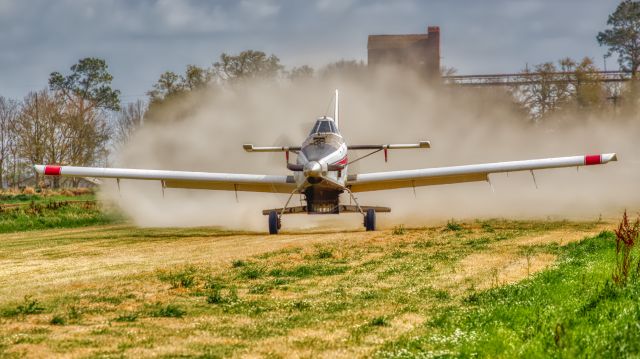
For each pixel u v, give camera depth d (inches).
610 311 1411.2
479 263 2260.1
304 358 1205.7
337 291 1829.5
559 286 1721.2
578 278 1808.6
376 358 1195.9
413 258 2402.8
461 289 1829.5
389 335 1359.5
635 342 1197.7
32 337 1352.1
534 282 1793.8
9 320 1507.1
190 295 1796.3
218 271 2209.6
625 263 1760.6
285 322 1481.3
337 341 1318.9
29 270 2314.2
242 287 1911.9
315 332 1392.7
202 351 1256.2
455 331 1312.7
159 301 1717.5
